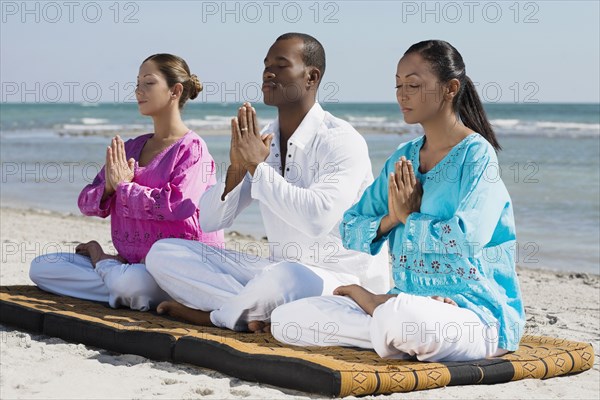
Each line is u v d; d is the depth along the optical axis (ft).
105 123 204.54
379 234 20.31
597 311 30.48
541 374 19.43
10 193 73.41
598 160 94.99
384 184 20.62
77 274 25.53
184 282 22.85
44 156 106.93
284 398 16.96
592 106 252.21
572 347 20.81
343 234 20.68
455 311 18.52
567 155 102.32
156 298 24.20
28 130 177.68
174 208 24.50
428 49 19.27
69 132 167.94
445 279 19.19
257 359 18.21
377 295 19.53
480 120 19.89
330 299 19.79
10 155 108.47
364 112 261.65
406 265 19.60
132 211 24.82
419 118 19.40
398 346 18.38
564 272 39.83
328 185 21.15
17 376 18.03
